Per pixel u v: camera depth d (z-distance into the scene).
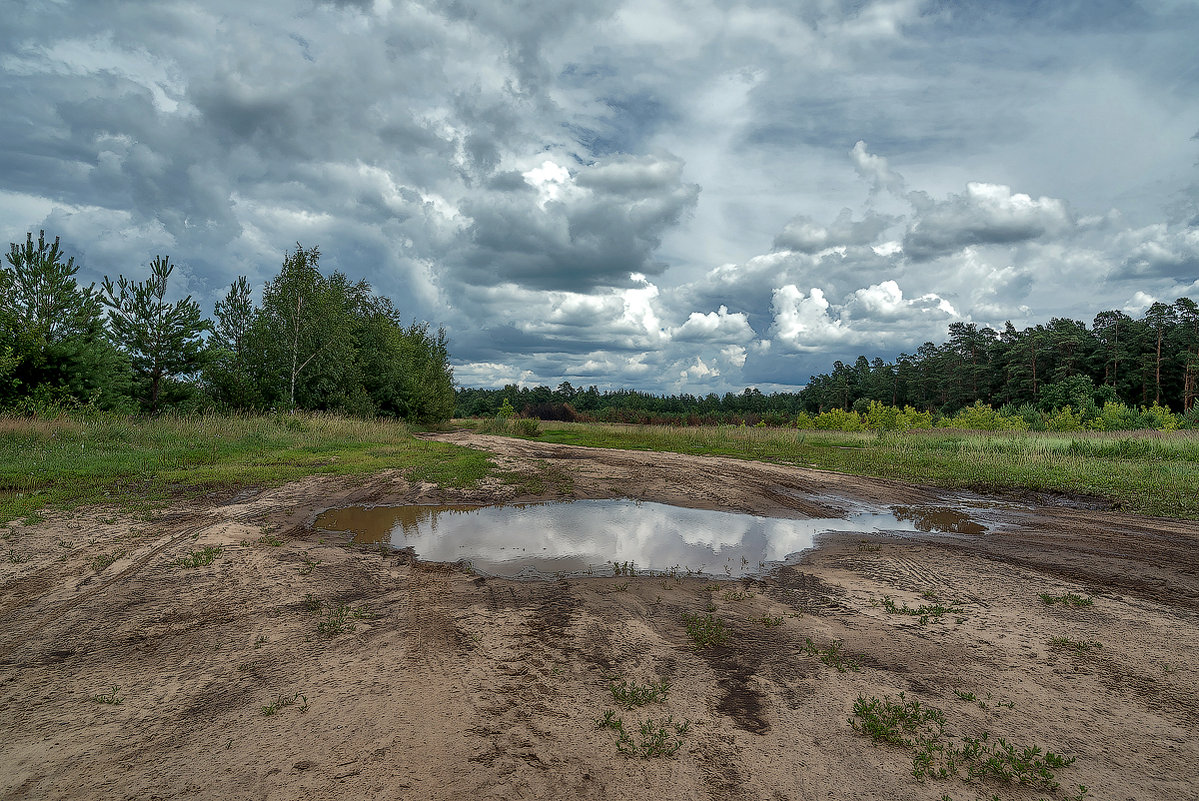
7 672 4.16
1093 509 11.72
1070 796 2.99
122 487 10.90
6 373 17.56
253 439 19.25
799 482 14.70
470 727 3.52
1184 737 3.54
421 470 14.95
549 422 55.59
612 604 5.93
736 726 3.63
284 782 2.95
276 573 6.58
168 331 22.69
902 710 3.77
